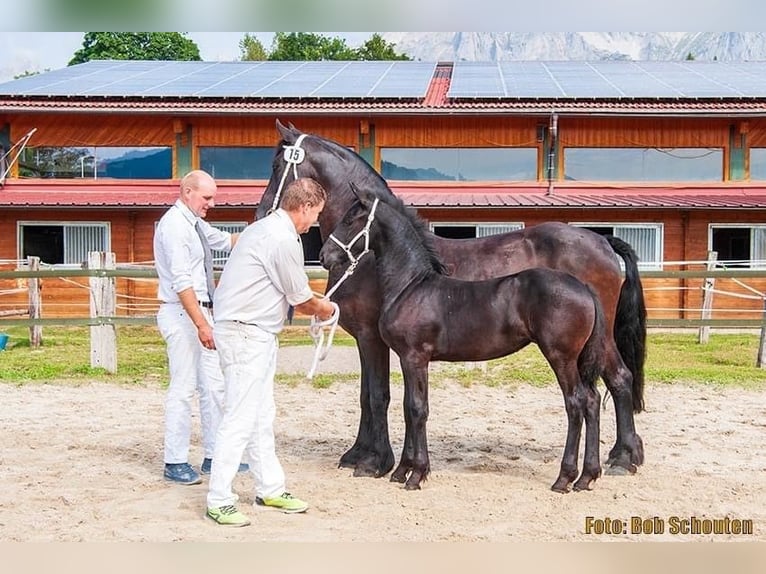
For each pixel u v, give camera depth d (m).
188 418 5.57
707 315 13.52
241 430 4.64
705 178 17.94
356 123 17.91
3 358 11.73
